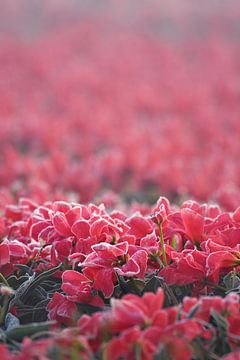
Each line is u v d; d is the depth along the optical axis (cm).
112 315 296
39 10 3466
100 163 984
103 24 3138
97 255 350
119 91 1811
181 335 293
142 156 1022
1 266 392
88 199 781
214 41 2920
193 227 376
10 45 2527
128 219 392
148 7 3384
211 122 1402
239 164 1043
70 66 2195
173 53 2584
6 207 470
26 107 1634
